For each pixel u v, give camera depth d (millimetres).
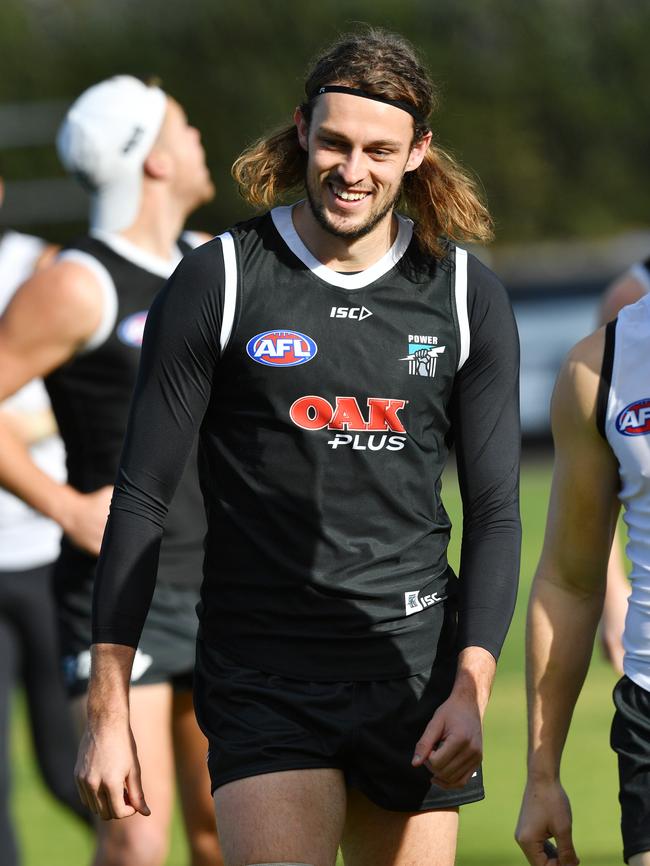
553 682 10781
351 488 10617
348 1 134250
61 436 14820
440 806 10992
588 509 10617
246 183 11297
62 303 14203
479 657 10539
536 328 61406
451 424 11109
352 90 10297
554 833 10617
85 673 14180
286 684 10680
